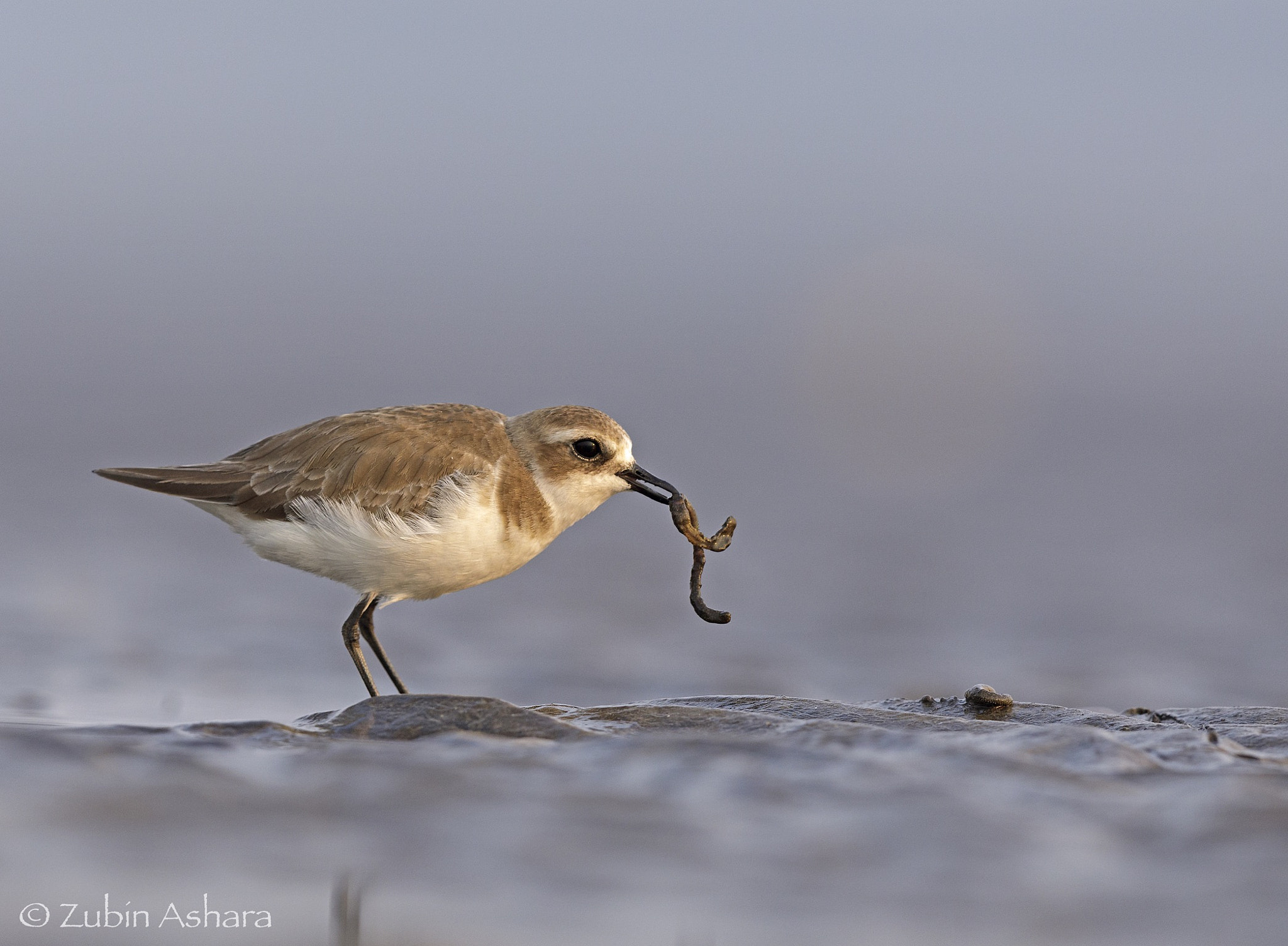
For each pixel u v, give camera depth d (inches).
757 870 265.7
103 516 957.8
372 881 255.8
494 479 538.0
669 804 299.1
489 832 280.2
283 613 731.4
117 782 297.7
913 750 351.6
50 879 248.8
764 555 935.0
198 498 542.3
